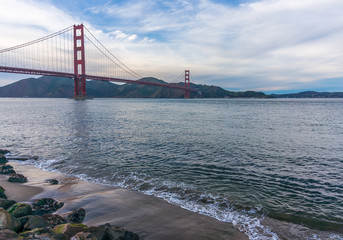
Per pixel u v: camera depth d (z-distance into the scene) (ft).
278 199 23.26
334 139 56.70
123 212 19.79
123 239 14.48
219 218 19.19
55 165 35.32
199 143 50.75
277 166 34.47
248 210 20.83
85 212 19.63
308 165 35.12
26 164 36.14
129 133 64.39
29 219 16.33
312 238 16.70
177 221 18.44
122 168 33.42
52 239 13.21
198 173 31.14
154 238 15.97
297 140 55.06
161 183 27.35
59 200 22.17
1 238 12.87
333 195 24.38
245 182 27.86
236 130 70.69
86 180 28.58
